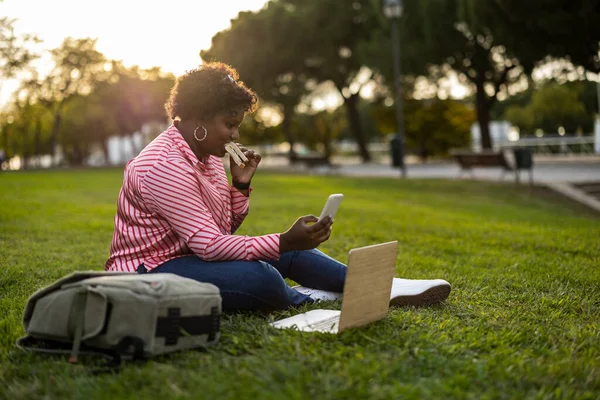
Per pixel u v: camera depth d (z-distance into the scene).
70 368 2.79
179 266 3.50
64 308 2.91
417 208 13.31
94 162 69.44
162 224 3.53
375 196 16.39
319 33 33.28
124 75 43.81
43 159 73.31
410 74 28.72
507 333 3.32
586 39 20.75
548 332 3.48
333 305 3.85
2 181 21.34
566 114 48.75
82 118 53.72
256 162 4.00
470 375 2.70
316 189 18.62
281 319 3.58
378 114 36.06
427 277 5.20
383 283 3.42
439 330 3.38
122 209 3.61
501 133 39.81
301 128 47.81
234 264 3.49
